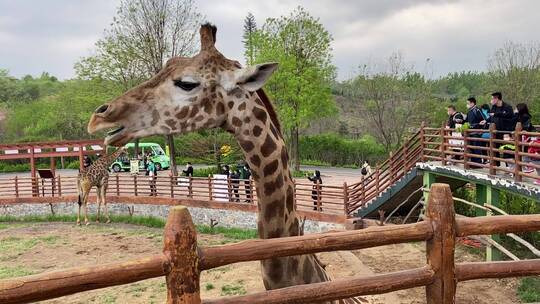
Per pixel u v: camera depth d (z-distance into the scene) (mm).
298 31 30922
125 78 29172
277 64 3305
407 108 34219
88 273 2215
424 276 2893
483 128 12391
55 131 47344
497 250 11766
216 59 3447
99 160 20406
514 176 10188
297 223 3652
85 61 28953
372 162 38344
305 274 3537
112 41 28500
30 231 18188
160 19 27797
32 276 2150
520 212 13703
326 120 48188
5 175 36656
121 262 2295
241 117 3412
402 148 15539
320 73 31141
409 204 16594
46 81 91938
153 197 21250
